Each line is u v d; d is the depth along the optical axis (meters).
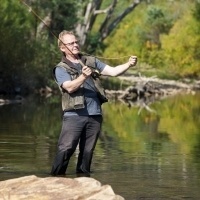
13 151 15.37
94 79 12.34
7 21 46.62
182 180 11.96
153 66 68.44
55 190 9.41
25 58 46.75
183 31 67.88
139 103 40.22
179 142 17.94
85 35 58.78
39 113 29.09
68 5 53.72
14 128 21.31
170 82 58.06
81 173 12.51
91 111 12.26
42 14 52.28
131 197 10.58
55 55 49.12
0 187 9.70
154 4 75.06
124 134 20.16
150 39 70.44
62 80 12.09
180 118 27.86
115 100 43.72
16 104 36.28
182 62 67.12
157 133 20.59
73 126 12.21
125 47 71.06
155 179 12.02
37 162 13.70
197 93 53.41
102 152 15.45
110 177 12.16
